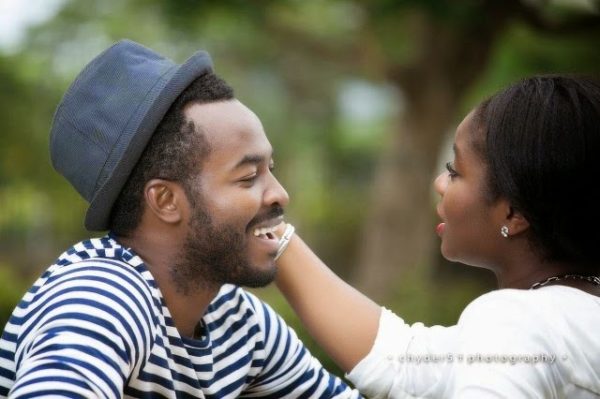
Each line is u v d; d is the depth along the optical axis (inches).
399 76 379.2
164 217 78.5
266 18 381.1
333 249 702.5
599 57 359.6
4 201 568.1
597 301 74.2
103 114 78.6
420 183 396.2
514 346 70.3
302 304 90.5
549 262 78.9
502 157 76.9
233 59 559.5
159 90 77.3
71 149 80.1
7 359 76.5
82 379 65.4
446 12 288.2
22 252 637.3
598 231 76.2
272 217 81.0
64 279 73.4
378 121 752.3
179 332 81.1
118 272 74.2
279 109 698.2
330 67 607.2
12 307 346.6
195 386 78.7
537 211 76.2
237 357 85.6
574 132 74.9
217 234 78.5
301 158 746.8
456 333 79.3
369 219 419.5
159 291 78.2
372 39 366.9
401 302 310.7
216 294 81.7
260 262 80.6
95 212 79.8
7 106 484.4
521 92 78.2
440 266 497.7
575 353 71.4
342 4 373.7
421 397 84.7
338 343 88.6
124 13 492.1
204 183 78.1
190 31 348.2
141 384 74.6
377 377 86.4
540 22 289.0
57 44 535.2
